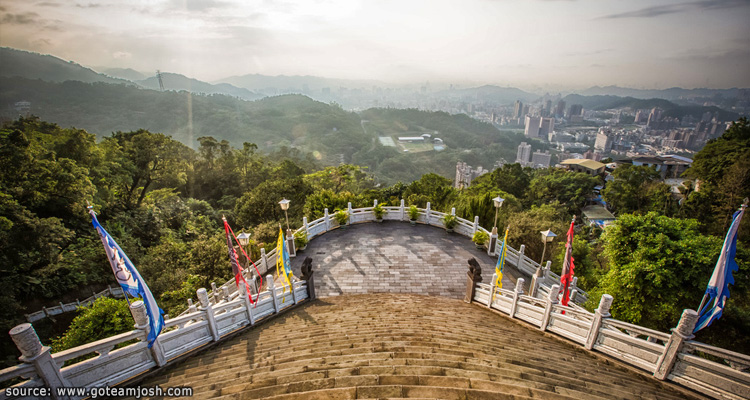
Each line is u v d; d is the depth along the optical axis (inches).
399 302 482.3
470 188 1497.3
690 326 227.5
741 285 471.8
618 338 279.7
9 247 802.8
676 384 238.2
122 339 239.1
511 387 203.6
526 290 550.6
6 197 819.4
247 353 288.5
